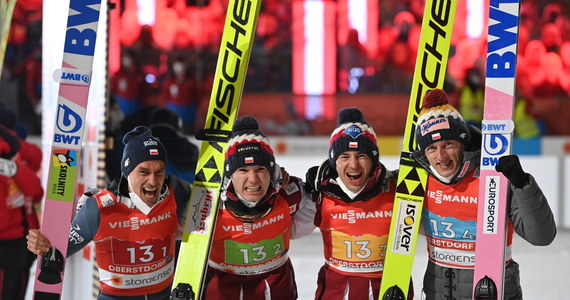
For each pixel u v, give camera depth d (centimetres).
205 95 3538
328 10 3516
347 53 3566
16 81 3512
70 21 1277
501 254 1166
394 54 3625
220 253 1249
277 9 3766
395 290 1222
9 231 1686
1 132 1678
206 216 1259
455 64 3603
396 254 1228
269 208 1212
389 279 1226
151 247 1216
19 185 1702
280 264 1268
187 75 3522
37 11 3609
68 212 1257
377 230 1232
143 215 1200
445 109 1174
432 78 1277
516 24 1199
